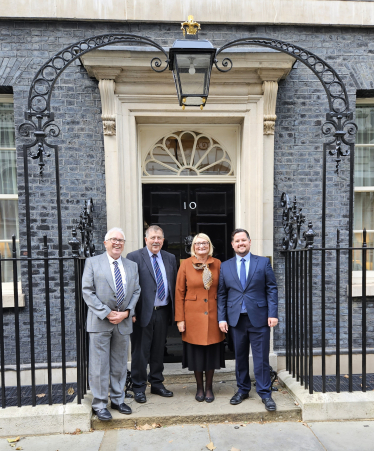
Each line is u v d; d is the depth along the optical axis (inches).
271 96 154.3
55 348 155.9
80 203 155.9
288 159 161.6
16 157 161.0
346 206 163.9
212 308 128.0
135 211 157.9
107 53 144.2
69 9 152.7
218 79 154.1
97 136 155.8
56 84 153.9
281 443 109.0
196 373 130.8
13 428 115.3
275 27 161.3
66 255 155.5
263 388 124.9
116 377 123.1
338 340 126.1
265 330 125.5
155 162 170.9
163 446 108.5
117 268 119.9
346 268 164.1
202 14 157.2
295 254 141.3
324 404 121.3
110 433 116.0
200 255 127.6
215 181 170.4
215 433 114.7
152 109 154.4
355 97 164.2
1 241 165.2
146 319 128.7
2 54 152.9
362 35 164.1
